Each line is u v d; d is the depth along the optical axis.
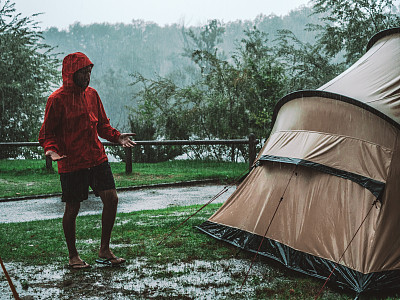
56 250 4.56
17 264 4.09
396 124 3.90
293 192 4.28
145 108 17.53
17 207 8.10
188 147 15.77
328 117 4.30
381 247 3.56
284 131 4.69
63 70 3.74
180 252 4.45
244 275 3.77
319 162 4.11
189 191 9.81
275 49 20.16
